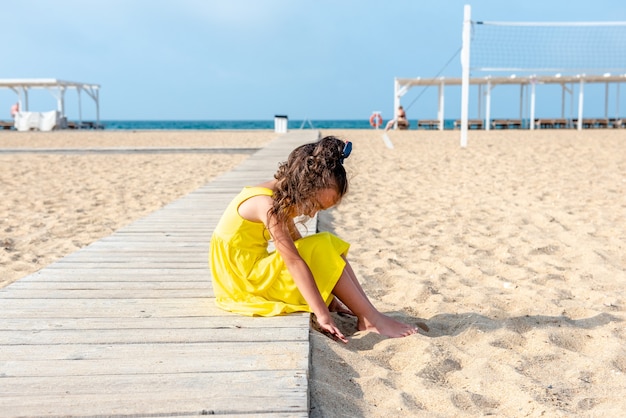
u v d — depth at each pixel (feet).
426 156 42.98
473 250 16.26
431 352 8.73
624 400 7.47
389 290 12.84
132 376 7.22
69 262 13.17
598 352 9.11
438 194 25.93
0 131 92.53
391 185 28.91
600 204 22.57
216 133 86.33
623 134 68.03
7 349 8.06
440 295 12.09
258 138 72.18
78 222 21.47
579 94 92.27
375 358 8.67
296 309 9.50
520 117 105.40
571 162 36.86
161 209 20.88
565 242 17.12
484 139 61.16
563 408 7.24
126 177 34.65
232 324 9.07
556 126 102.27
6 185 31.04
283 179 8.75
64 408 6.41
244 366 7.54
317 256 9.30
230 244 9.45
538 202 23.24
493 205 22.91
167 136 78.43
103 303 10.16
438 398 7.45
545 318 10.44
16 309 9.82
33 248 17.61
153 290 10.97
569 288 12.85
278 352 7.98
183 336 8.57
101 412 6.32
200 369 7.44
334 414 6.84
